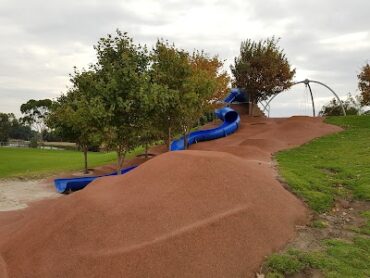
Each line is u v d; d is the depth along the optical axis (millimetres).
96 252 7098
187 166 9625
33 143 78562
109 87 13922
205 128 33562
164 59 20875
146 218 7859
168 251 6934
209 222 7684
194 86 20578
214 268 6801
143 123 14820
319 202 10211
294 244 8016
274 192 9797
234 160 10727
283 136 23250
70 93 23688
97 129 14680
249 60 33812
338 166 14352
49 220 8680
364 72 37219
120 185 9594
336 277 6680
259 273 6980
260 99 35500
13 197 16734
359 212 9930
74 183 17828
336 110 45656
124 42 15266
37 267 7215
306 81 36406
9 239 8984
